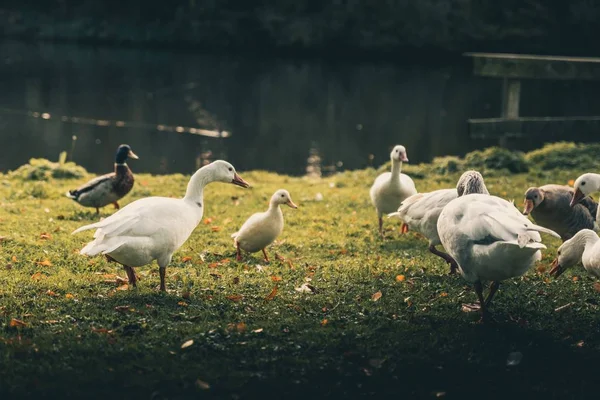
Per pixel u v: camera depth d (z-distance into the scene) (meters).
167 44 43.84
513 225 6.31
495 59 18.33
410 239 11.03
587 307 7.71
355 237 11.12
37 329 6.68
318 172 20.45
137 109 28.44
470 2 40.81
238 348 6.34
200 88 32.69
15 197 13.29
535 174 15.90
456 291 8.20
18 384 5.56
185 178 15.88
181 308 7.36
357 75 36.41
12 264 8.80
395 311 7.44
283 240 10.63
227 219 11.80
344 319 7.19
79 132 24.53
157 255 7.52
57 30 45.25
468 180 8.08
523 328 7.05
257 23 42.59
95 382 5.66
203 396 5.52
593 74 17.62
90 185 11.91
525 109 29.00
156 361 6.02
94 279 8.30
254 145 23.59
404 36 41.09
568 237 9.87
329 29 41.56
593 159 16.83
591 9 40.66
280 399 5.54
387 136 25.27
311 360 6.18
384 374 5.98
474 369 6.14
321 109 29.56
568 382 5.96
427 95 32.16
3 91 30.81
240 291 8.02
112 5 46.06
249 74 36.09
